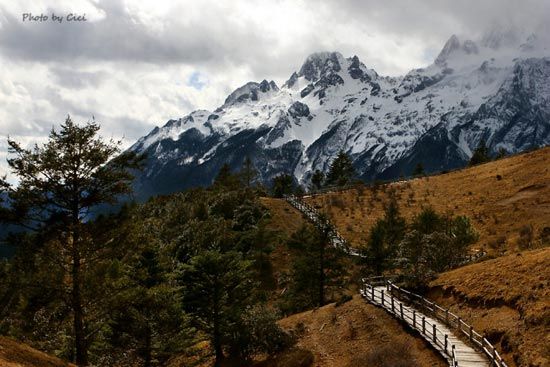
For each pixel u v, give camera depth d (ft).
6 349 58.54
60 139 66.59
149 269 93.40
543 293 81.92
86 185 68.69
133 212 73.36
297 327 121.19
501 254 134.10
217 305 112.27
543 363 67.00
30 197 65.62
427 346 88.89
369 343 101.09
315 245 150.51
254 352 112.37
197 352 125.59
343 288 157.17
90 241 69.26
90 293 69.92
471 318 92.94
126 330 92.53
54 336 79.36
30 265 66.28
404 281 122.62
